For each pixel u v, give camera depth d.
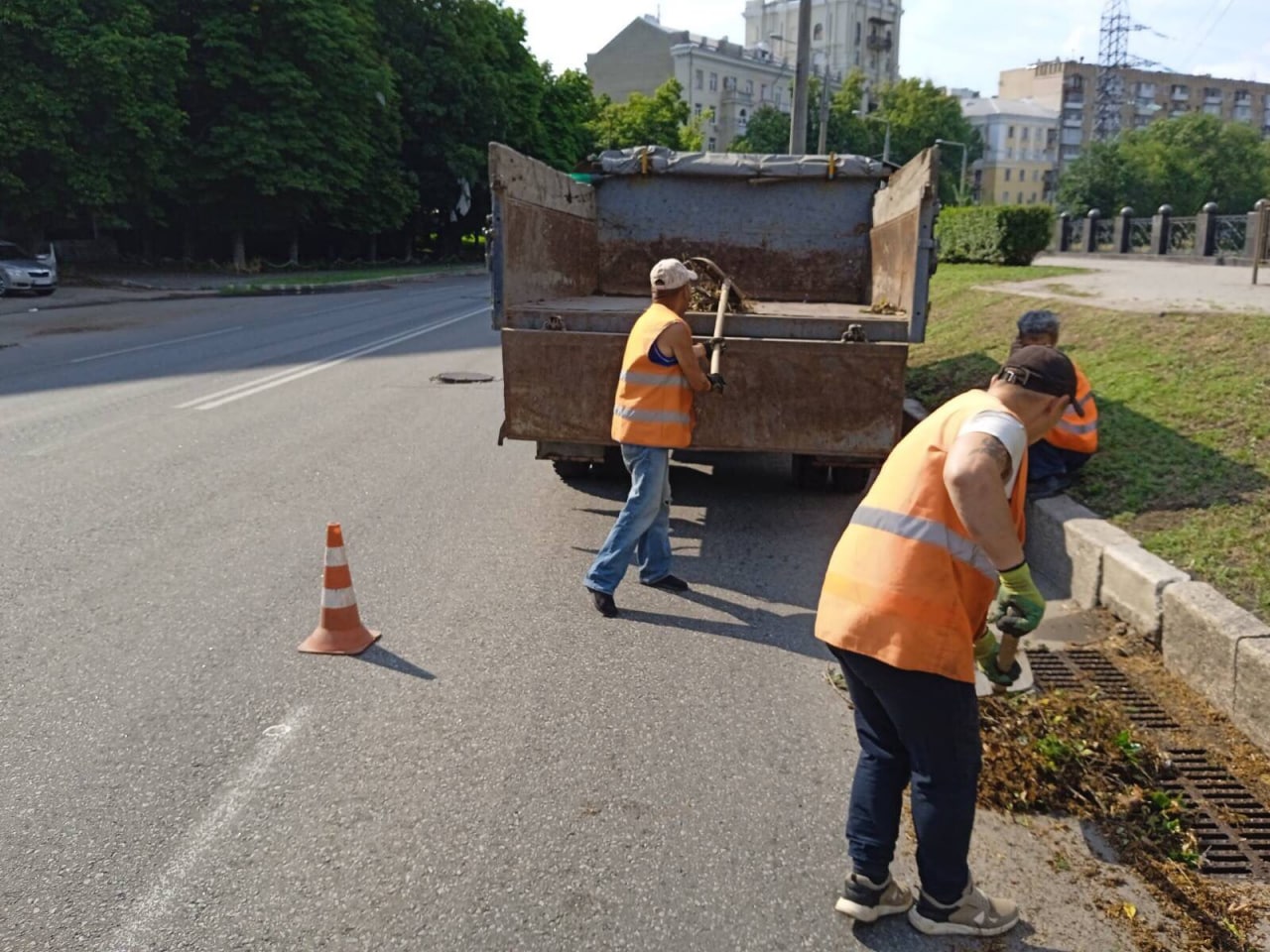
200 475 7.90
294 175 35.47
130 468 8.07
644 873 3.19
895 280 7.25
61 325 20.12
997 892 3.18
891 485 2.93
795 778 3.75
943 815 2.86
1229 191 72.94
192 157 34.16
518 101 52.31
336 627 4.78
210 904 3.00
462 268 49.38
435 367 14.00
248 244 44.75
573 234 8.37
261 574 5.73
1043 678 4.68
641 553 5.73
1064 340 9.75
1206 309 9.65
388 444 9.12
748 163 8.82
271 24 34.69
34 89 27.16
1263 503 5.57
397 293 32.69
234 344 16.73
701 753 3.91
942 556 2.79
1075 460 6.47
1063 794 3.68
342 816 3.44
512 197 6.65
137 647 4.75
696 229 9.05
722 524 7.04
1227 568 4.96
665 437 5.23
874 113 87.12
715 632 5.10
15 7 26.81
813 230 8.97
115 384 12.28
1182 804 3.70
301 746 3.89
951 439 2.81
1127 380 8.09
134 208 33.38
